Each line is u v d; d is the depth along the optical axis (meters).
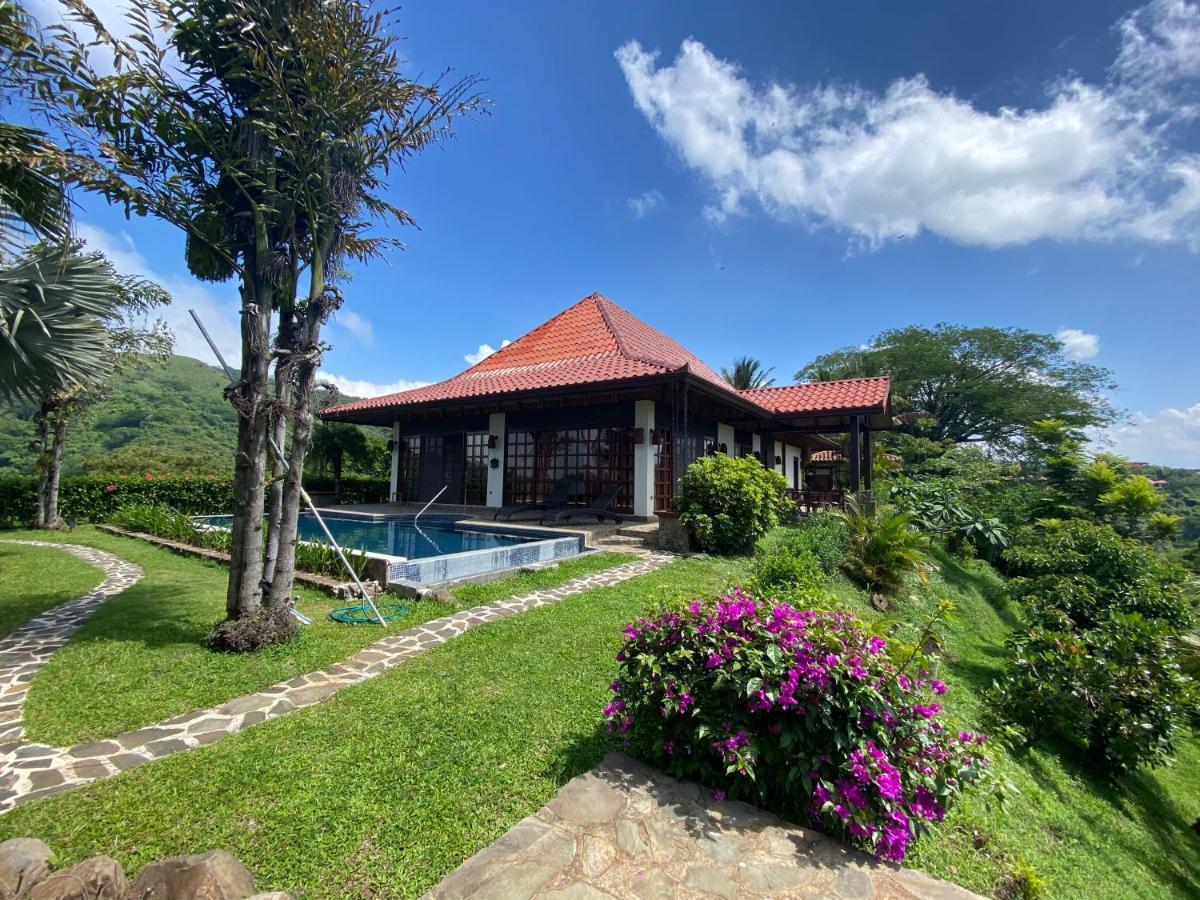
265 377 4.50
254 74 4.21
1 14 3.56
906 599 8.59
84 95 3.92
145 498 13.70
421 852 2.14
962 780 2.50
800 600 3.42
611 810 2.40
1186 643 8.20
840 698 2.41
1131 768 5.61
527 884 1.95
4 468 13.02
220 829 2.22
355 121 4.61
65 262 4.98
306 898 1.89
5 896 1.73
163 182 4.27
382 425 18.00
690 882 2.00
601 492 12.71
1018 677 5.97
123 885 1.80
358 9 4.27
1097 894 3.13
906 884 2.08
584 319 16.52
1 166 4.29
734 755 2.39
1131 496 18.88
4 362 4.98
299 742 2.93
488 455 14.69
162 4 3.96
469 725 3.16
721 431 15.74
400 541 10.44
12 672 3.86
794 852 2.21
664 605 3.23
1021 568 14.43
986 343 29.98
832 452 29.09
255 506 4.51
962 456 20.67
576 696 3.58
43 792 2.45
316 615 5.29
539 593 6.24
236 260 4.70
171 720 3.18
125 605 5.61
